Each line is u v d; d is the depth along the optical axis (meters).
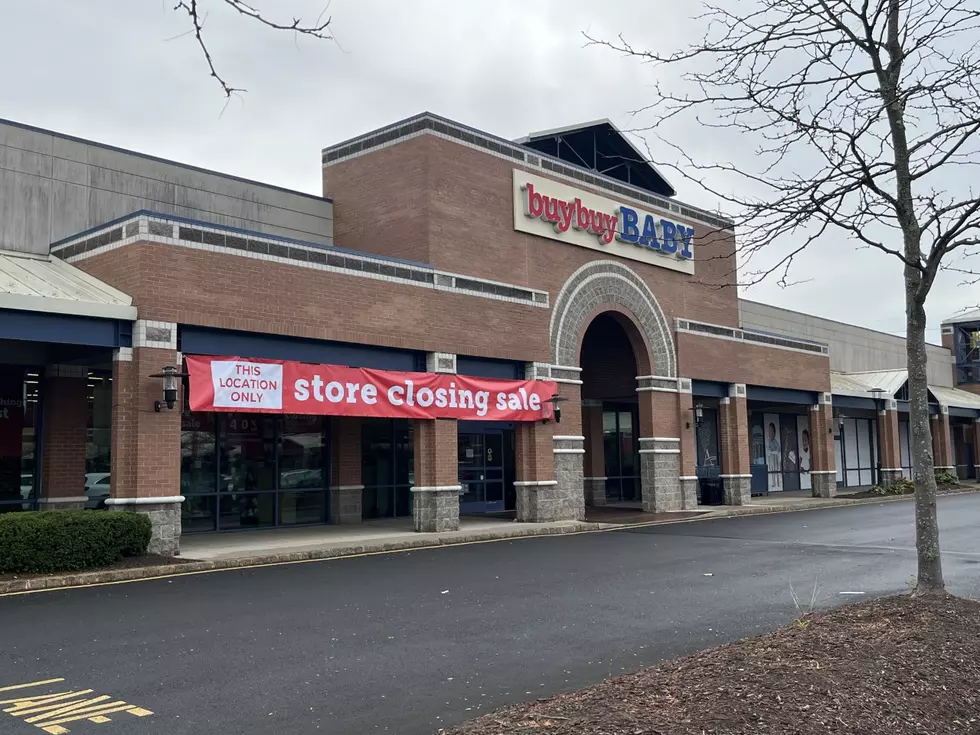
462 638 9.64
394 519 24.42
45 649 9.10
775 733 5.64
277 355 18.42
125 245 16.58
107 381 19.66
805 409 40.25
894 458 40.25
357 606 11.55
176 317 16.56
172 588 13.07
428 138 22.02
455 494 21.42
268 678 8.01
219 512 20.67
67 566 14.00
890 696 6.39
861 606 9.40
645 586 13.15
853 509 29.36
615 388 31.08
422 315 21.03
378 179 23.08
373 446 24.66
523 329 23.61
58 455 18.55
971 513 26.48
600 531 22.42
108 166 20.14
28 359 18.11
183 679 7.97
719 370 30.80
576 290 25.55
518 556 16.97
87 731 6.55
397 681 7.92
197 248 17.00
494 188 23.55
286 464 22.23
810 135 8.98
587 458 31.75
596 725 5.79
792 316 43.75
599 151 29.11
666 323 28.80
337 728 6.63
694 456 29.28
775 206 8.51
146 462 15.91
